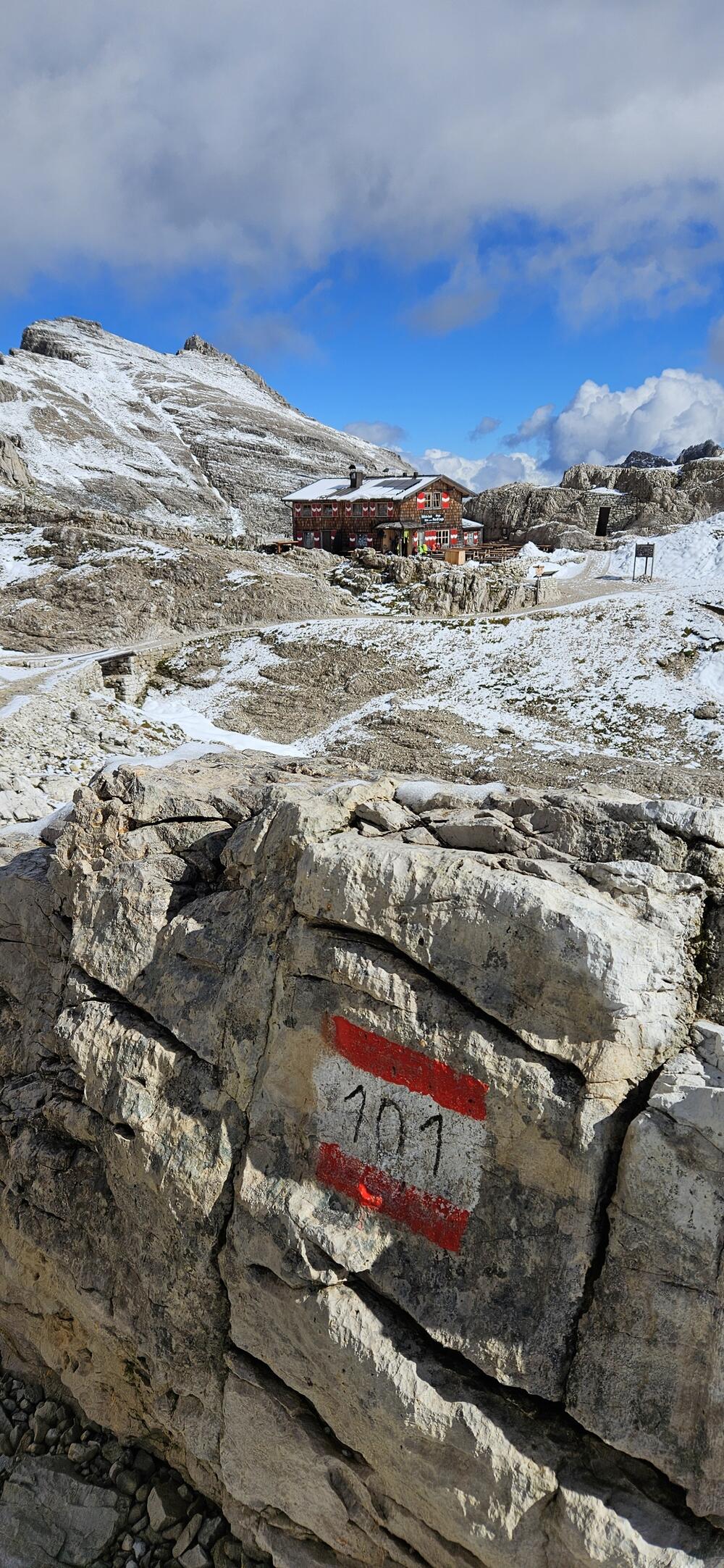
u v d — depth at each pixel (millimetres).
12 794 13812
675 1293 5109
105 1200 7832
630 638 52781
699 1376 5000
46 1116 8297
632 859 6629
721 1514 4852
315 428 191625
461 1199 5926
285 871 7316
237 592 63500
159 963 7934
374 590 66688
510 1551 5332
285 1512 6641
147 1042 7555
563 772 38875
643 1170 5219
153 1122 7273
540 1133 5660
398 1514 5992
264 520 128000
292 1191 6543
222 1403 6977
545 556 77812
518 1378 5465
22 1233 8445
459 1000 6102
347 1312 6023
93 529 72500
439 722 46094
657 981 5664
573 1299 5445
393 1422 5691
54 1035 8562
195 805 8719
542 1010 5742
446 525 83938
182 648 58250
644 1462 5195
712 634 51750
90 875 8648
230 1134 6969
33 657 54250
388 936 6320
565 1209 5551
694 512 85750
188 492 129625
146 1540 7480
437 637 56469
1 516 79312
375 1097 6359
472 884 6074
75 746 25359
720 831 6461
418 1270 5977
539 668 51000
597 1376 5262
